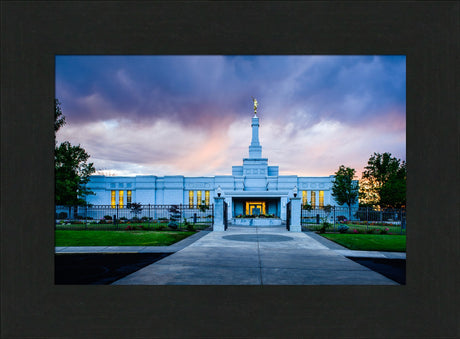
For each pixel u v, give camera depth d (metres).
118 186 53.56
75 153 44.56
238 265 9.45
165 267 9.15
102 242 15.21
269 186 52.41
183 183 53.38
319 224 33.59
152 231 21.44
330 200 52.66
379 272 8.78
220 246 13.81
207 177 53.50
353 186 50.03
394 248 13.66
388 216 44.09
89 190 52.09
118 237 17.09
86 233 19.31
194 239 16.72
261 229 24.28
